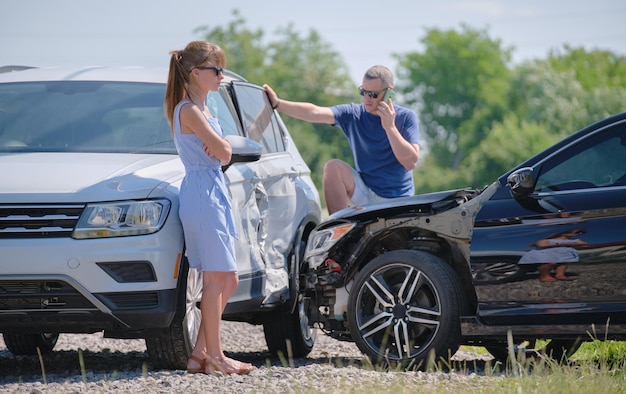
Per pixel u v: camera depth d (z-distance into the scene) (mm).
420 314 15445
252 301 16219
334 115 19781
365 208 16312
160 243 14125
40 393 12719
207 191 14297
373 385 12641
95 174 14406
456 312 15062
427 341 15250
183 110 14273
